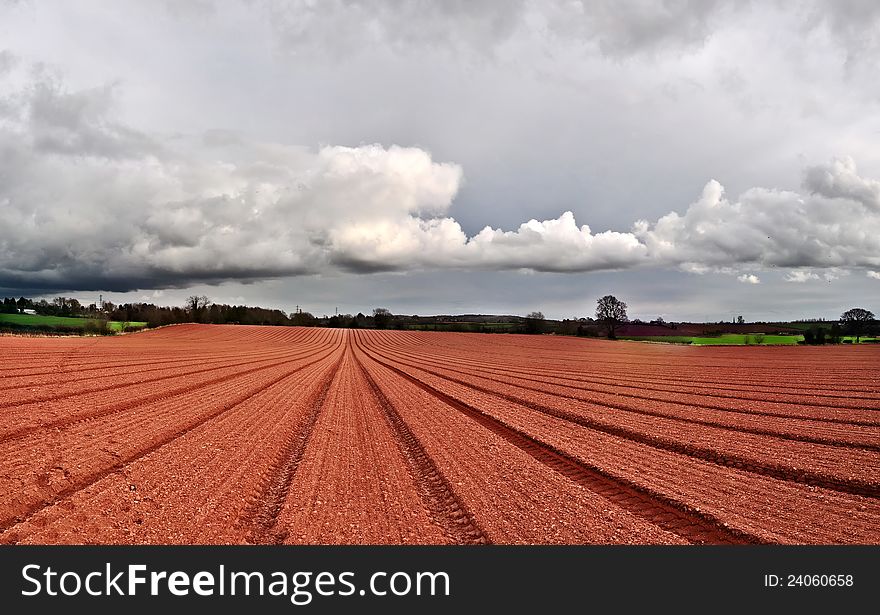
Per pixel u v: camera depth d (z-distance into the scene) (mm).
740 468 14750
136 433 16062
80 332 94438
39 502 10555
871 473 13594
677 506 11195
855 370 46312
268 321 161875
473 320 171375
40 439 14977
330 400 26016
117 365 37062
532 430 18844
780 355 68250
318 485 12016
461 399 26609
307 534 9445
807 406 25031
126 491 11086
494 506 10852
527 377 40000
